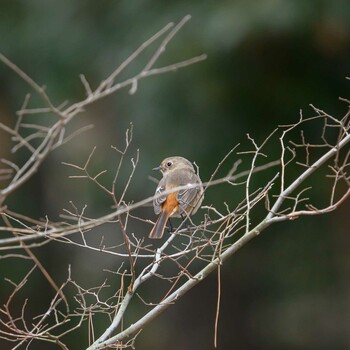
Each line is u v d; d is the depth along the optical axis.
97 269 16.86
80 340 15.92
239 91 14.19
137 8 14.95
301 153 14.27
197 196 8.61
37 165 5.20
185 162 10.05
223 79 14.12
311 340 16.36
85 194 16.42
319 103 14.24
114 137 15.93
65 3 15.98
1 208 5.37
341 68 14.19
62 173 17.31
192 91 14.26
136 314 15.96
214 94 14.22
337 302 15.96
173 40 14.15
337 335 16.19
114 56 15.09
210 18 13.77
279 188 14.04
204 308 16.86
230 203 13.90
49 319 16.41
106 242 16.97
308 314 16.17
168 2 14.64
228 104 14.29
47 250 17.02
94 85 15.77
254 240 15.61
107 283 15.73
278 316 16.48
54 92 16.28
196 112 14.38
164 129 14.50
